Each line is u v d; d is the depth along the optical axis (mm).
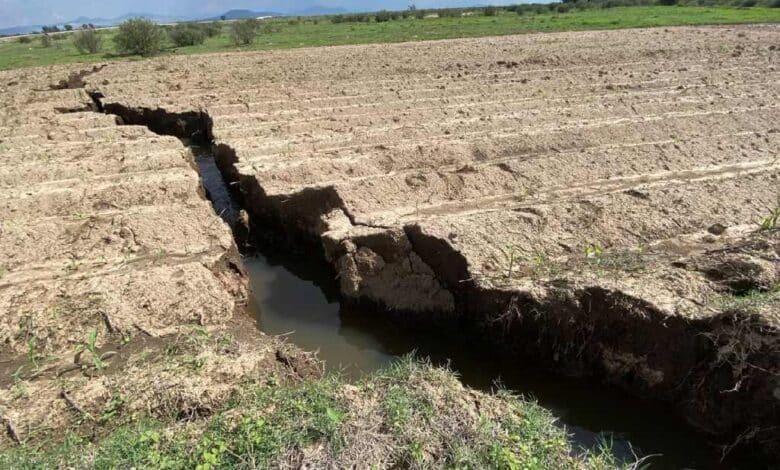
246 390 4816
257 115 12477
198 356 5270
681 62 17547
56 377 5051
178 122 13281
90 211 7906
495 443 4059
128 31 24172
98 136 11445
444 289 6578
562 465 4023
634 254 6488
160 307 5949
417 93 14133
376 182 8266
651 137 10320
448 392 4605
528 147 9867
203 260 6895
